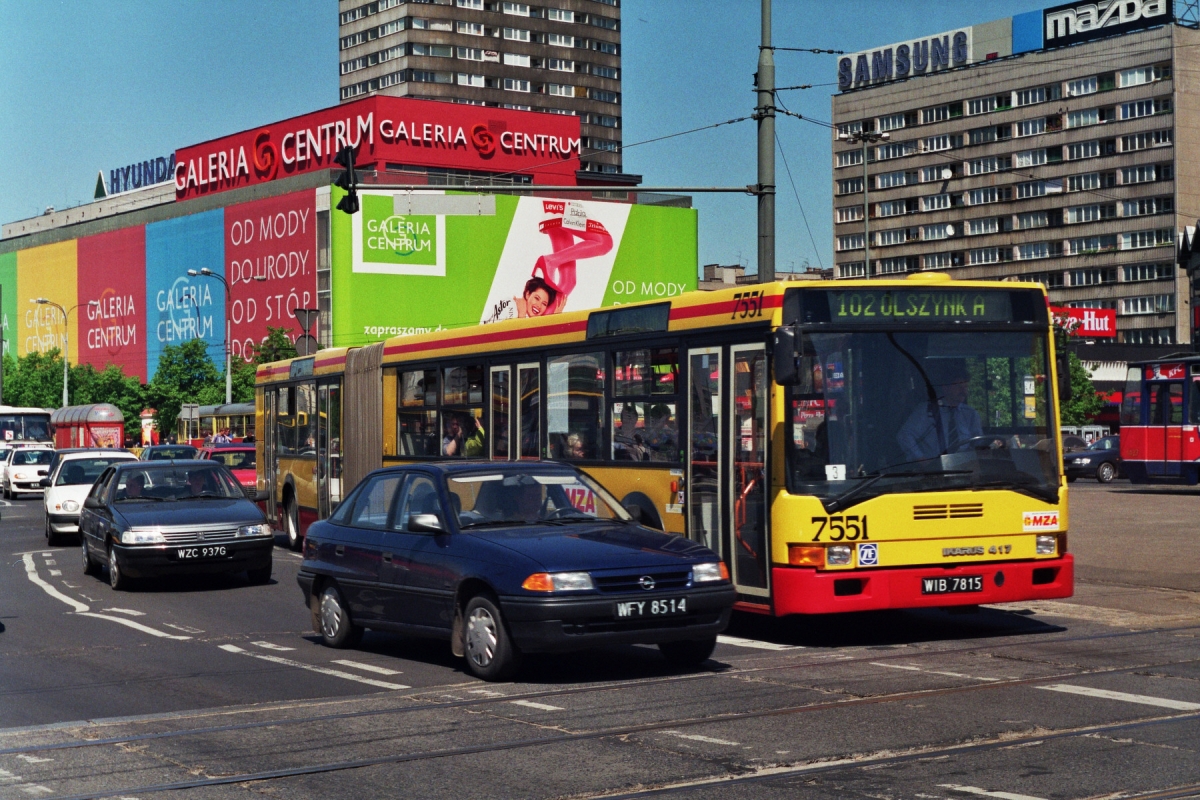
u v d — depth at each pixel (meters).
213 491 20.20
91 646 13.49
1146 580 17.27
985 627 13.75
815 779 7.38
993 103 130.75
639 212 96.62
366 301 89.12
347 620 12.75
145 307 115.06
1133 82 120.75
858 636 13.24
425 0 152.12
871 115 140.88
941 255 135.00
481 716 9.34
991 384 12.80
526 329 16.45
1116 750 7.93
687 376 13.61
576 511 11.79
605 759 7.95
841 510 12.16
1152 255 119.62
